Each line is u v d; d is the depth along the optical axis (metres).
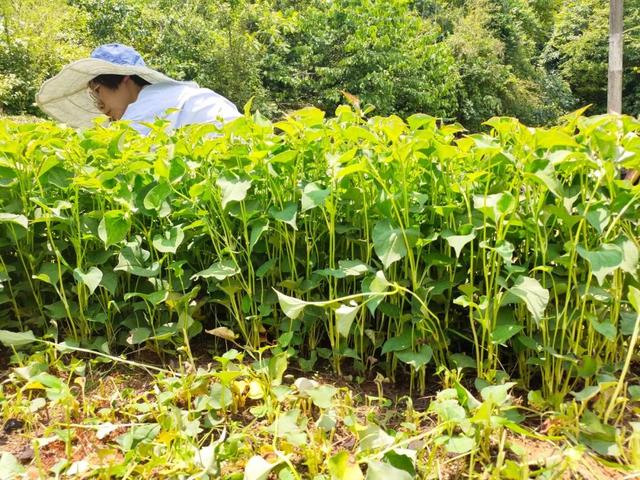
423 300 1.77
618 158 1.58
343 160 1.65
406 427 1.54
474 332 1.72
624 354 1.93
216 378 1.84
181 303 1.92
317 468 1.44
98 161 2.09
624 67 23.27
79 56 12.48
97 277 1.86
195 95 3.38
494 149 1.58
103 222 1.87
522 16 27.58
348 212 1.97
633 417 1.69
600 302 1.78
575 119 1.78
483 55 18.95
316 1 17.45
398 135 1.62
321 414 1.55
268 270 2.02
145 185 2.00
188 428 1.55
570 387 1.77
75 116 4.18
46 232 2.13
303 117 1.83
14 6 12.10
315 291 2.00
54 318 2.13
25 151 1.99
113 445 1.60
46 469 1.50
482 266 1.85
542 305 1.52
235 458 1.47
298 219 2.01
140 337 1.94
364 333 1.96
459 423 1.44
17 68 11.65
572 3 27.03
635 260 1.58
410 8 21.44
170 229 2.00
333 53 15.95
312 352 1.98
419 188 1.90
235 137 2.03
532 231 1.69
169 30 13.91
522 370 1.83
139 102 3.40
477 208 1.61
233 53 13.52
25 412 1.69
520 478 1.33
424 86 15.80
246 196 1.95
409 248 1.68
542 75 23.45
